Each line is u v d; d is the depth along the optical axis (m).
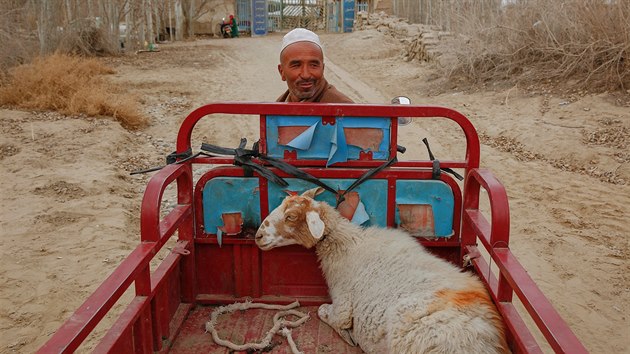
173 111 12.91
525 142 9.80
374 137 3.12
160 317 2.80
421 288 2.64
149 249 2.47
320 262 3.24
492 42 15.02
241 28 41.84
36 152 9.21
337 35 33.50
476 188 3.10
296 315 3.24
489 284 2.65
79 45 20.94
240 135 10.60
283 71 3.59
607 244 6.09
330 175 3.14
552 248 5.99
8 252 5.80
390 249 2.93
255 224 3.24
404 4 28.42
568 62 12.70
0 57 14.74
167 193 7.77
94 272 5.39
